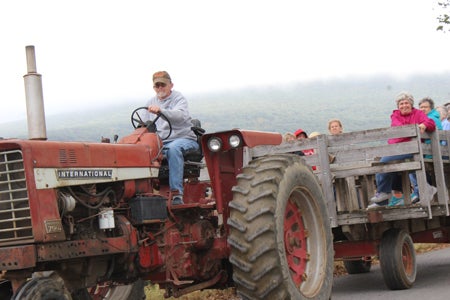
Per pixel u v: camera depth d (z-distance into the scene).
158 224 6.75
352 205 9.48
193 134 7.81
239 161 7.46
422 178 8.86
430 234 10.41
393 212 8.95
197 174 7.74
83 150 6.04
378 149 9.08
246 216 6.18
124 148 6.53
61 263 5.82
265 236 6.11
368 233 9.38
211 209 7.34
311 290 6.59
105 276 6.29
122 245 6.16
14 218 5.48
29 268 5.47
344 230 9.17
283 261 6.14
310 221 6.92
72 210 5.86
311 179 6.89
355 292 9.14
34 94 6.68
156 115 7.95
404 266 9.20
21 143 5.51
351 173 9.13
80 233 5.96
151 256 6.57
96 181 6.09
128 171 6.47
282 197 6.30
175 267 6.84
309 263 6.81
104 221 6.07
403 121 9.56
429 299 7.82
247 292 6.21
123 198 6.46
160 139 7.07
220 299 9.30
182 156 7.27
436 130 9.33
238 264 6.18
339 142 9.23
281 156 6.75
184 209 7.08
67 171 5.81
